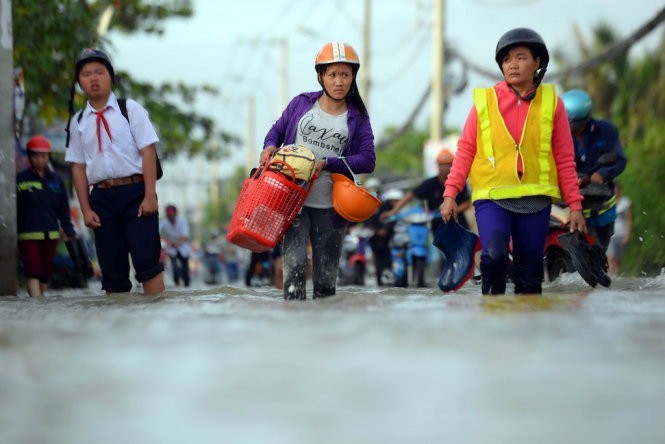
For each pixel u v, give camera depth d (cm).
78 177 1988
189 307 1224
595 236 2330
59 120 4669
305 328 853
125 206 1962
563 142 1742
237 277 8894
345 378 565
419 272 3869
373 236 4119
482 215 1717
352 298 1361
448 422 439
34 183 2698
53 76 4316
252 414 457
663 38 7394
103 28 6397
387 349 691
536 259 1739
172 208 5334
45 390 534
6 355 691
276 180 1636
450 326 857
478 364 616
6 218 2378
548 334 783
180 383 552
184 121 6769
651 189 5000
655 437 420
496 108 1720
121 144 1952
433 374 577
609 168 2297
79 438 408
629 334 782
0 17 2406
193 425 431
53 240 2770
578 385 538
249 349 704
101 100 1969
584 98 2277
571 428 430
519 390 524
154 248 1964
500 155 1709
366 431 419
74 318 1080
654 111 7250
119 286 2009
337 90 1719
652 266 4184
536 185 1709
